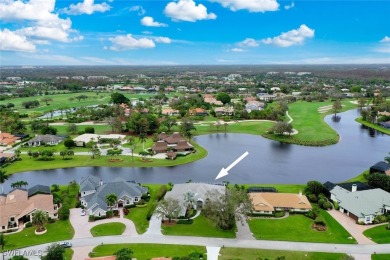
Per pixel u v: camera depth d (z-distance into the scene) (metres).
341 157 171.00
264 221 98.81
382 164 136.12
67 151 167.25
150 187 126.50
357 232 91.88
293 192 120.00
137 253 81.50
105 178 140.75
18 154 167.12
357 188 115.31
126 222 98.50
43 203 103.31
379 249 83.25
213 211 93.81
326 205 106.06
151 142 198.38
